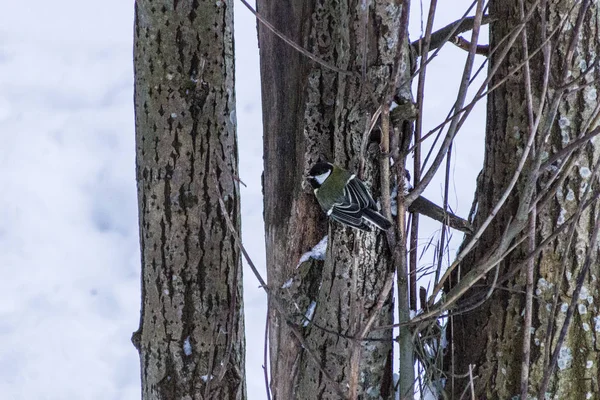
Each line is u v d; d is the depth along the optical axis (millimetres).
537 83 8594
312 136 9211
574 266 8664
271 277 9727
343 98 8328
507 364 8914
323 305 8648
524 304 8766
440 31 9234
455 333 9242
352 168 8367
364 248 8336
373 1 7926
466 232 8711
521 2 6957
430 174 7801
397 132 8203
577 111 8484
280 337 9367
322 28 9117
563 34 8453
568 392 8820
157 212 10148
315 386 8766
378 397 8766
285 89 9414
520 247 8750
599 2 8406
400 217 8180
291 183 9445
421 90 7953
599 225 7504
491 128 9078
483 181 9188
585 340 8734
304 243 9406
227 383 10477
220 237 10242
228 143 10250
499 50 8891
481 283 9008
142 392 10750
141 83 10008
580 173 8523
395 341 8430
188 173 10062
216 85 10047
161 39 9812
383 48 8000
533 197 8594
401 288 8281
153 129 10008
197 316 10281
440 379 8938
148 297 10398
